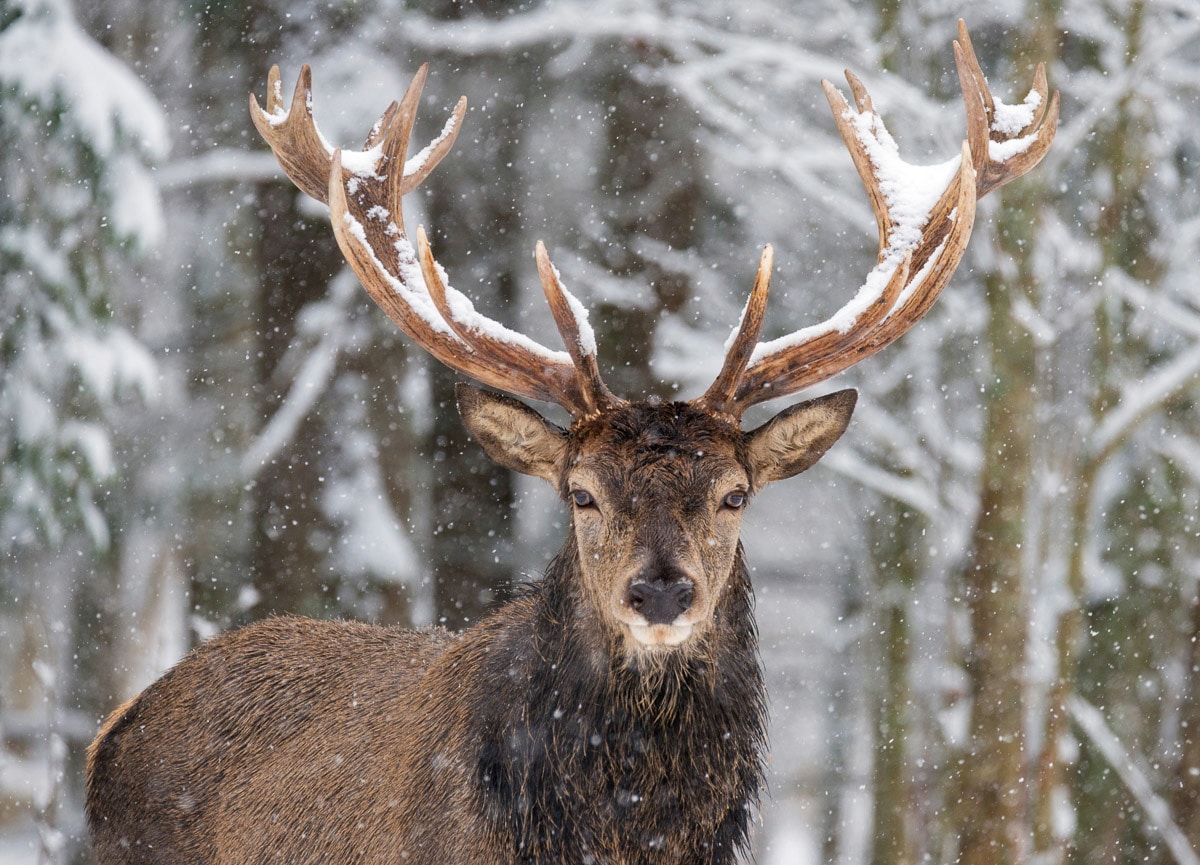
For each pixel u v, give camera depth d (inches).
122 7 836.0
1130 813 993.5
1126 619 1011.9
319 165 402.9
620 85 852.0
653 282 847.7
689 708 336.5
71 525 700.7
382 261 390.9
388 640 418.6
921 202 396.5
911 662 966.4
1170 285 928.9
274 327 772.6
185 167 779.4
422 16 828.0
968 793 738.8
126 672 799.1
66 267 690.2
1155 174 870.4
